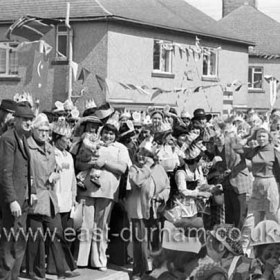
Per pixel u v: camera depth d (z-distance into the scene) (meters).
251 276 8.25
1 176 8.34
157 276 8.42
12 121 9.15
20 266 8.95
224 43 39.09
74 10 31.08
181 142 11.67
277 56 48.03
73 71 25.44
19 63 31.67
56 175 9.15
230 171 11.82
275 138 13.34
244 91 41.50
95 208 10.01
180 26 34.91
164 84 33.81
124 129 11.30
